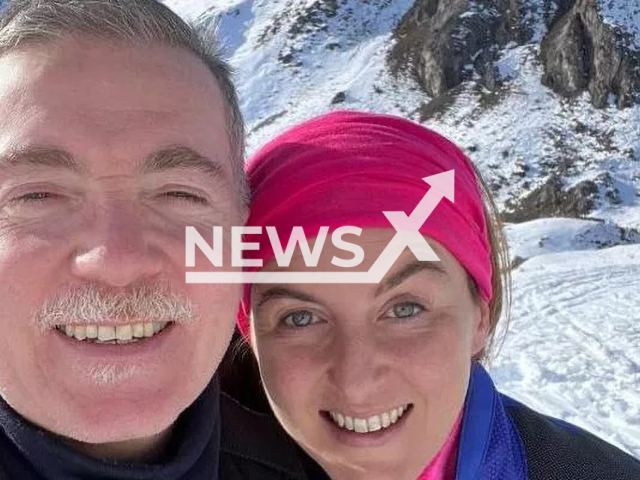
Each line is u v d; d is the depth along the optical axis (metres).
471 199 0.42
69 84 0.29
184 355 0.31
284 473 0.42
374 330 0.38
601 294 3.26
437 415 0.40
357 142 0.38
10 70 0.30
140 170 0.30
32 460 0.30
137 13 0.31
